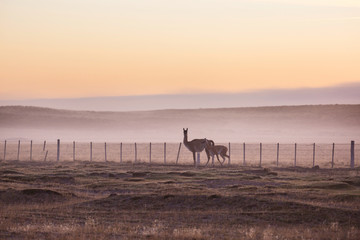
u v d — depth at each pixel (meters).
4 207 64.69
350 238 47.44
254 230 48.81
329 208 59.44
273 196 70.88
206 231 49.81
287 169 123.31
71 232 47.78
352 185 86.56
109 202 67.44
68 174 106.44
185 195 67.94
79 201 71.12
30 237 45.59
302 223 55.03
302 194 72.44
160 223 54.09
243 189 78.62
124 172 109.62
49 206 66.19
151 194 71.31
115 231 49.31
